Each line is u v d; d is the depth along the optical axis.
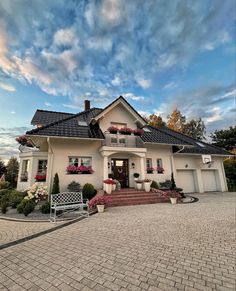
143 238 4.69
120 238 4.72
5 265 3.30
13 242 4.45
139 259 3.44
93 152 12.75
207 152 17.41
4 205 8.35
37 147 13.52
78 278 2.79
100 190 11.35
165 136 16.02
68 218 7.07
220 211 8.19
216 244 4.21
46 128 11.37
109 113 14.53
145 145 14.83
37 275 2.92
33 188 9.15
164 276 2.79
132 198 10.88
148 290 2.43
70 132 11.75
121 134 13.72
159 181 14.67
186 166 16.69
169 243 4.30
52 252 3.88
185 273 2.88
